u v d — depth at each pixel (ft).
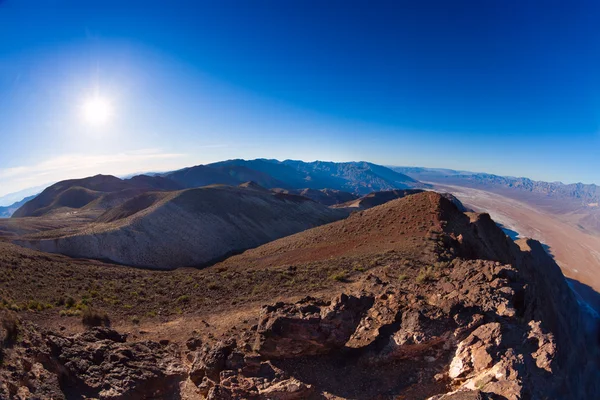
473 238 140.67
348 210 549.13
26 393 29.53
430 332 39.27
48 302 78.02
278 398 34.30
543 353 35.04
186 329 65.62
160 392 40.32
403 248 121.19
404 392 35.58
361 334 43.55
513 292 46.42
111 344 47.60
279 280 98.02
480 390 30.30
